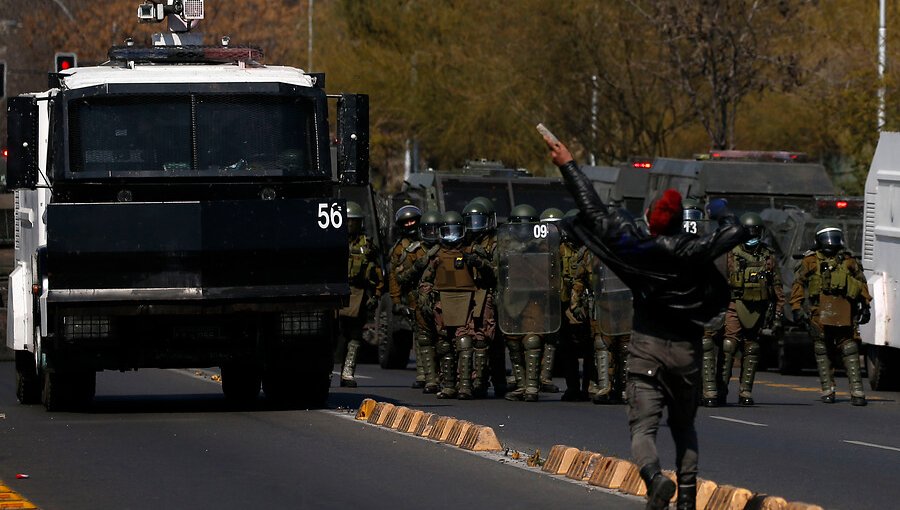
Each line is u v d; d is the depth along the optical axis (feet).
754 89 431.84
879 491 115.96
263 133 162.50
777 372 268.82
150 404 181.68
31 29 634.84
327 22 583.99
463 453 133.39
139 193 159.94
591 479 116.57
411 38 522.47
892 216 224.94
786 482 120.37
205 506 106.83
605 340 182.70
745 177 312.29
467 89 499.51
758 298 188.34
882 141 231.30
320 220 160.56
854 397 192.13
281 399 177.27
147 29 627.87
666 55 452.35
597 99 482.28
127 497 110.42
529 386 187.52
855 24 442.09
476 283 189.88
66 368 159.74
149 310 157.38
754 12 426.51
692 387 95.81
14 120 159.22
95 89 160.04
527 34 483.51
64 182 158.61
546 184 295.07
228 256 158.51
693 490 96.68
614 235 94.73
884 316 224.12
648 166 353.92
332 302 161.58
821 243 193.88
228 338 162.20
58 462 127.75
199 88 162.09
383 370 258.57
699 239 93.40
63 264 156.66
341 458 129.90
